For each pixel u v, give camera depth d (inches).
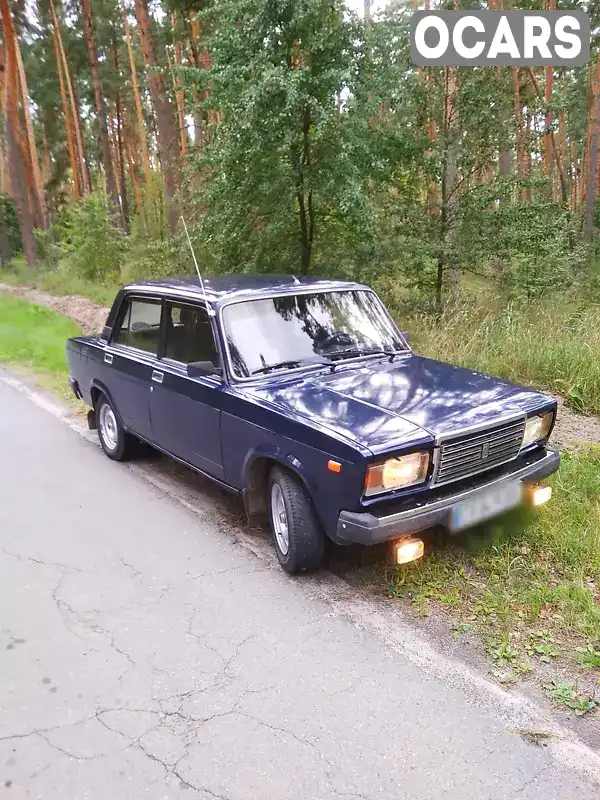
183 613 141.1
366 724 107.7
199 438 181.2
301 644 129.5
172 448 198.8
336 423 141.3
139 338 213.8
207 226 413.4
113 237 838.5
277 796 94.3
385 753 101.6
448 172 400.2
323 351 178.1
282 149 353.4
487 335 321.4
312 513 148.3
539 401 160.6
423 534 165.8
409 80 374.3
